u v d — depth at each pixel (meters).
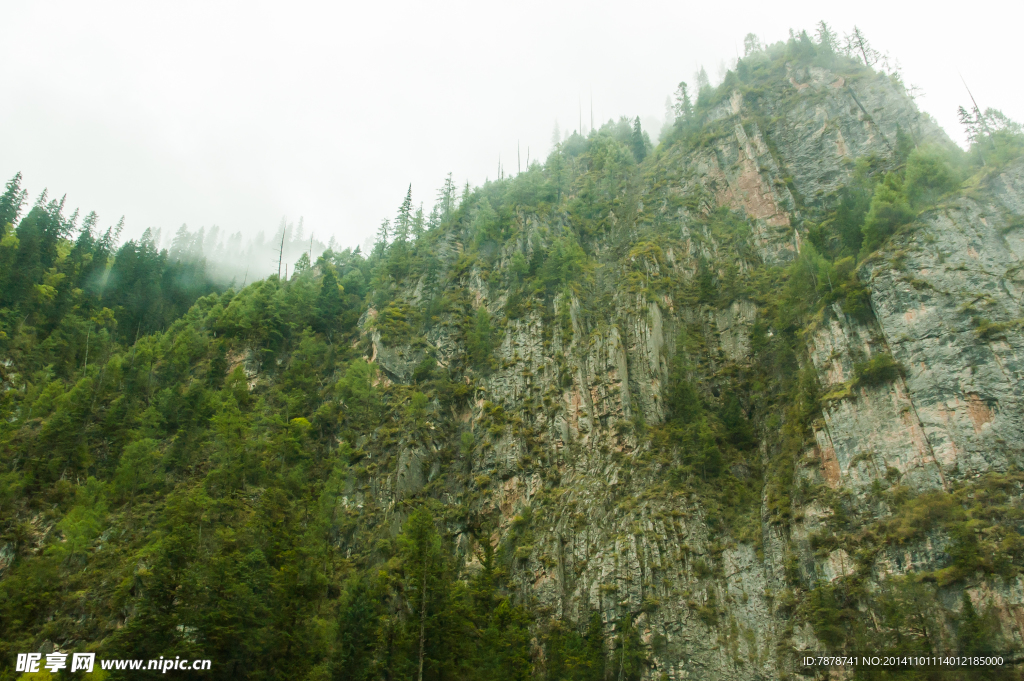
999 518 54.34
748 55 158.00
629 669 59.72
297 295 110.31
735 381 85.12
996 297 66.94
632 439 77.44
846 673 54.31
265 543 64.25
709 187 116.56
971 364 63.09
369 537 72.38
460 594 64.06
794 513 65.50
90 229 134.38
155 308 115.56
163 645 50.38
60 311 99.94
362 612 56.56
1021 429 58.78
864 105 112.75
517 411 86.19
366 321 106.12
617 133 160.38
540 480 78.62
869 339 70.75
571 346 90.12
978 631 49.72
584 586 66.94
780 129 119.00
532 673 61.12
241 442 76.12
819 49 130.75
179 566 55.81
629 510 70.44
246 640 53.22
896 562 56.81
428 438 84.62
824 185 105.94
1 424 76.19
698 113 137.50
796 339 80.12
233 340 100.44
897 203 77.50
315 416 87.50
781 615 60.72
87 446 77.38
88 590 59.41
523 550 71.75
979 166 82.94
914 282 70.00
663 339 89.94
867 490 62.53
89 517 65.94
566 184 134.75
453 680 55.69
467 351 98.31
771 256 100.38
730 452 76.38
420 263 118.00
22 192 125.69
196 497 67.44
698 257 103.50
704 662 60.06
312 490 77.69
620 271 101.44
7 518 66.94
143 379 87.88
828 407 69.38
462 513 77.62
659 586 64.56
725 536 68.38
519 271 105.50
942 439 61.00
